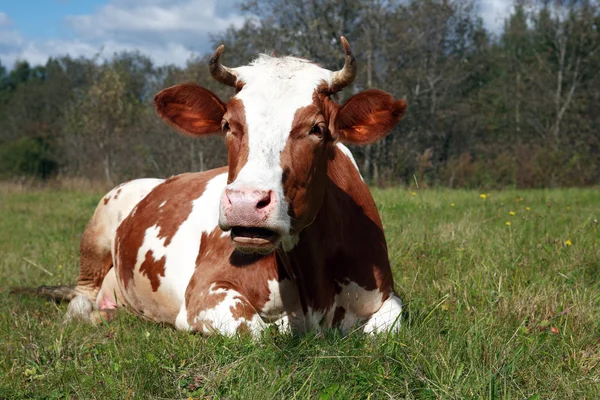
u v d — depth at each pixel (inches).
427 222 157.8
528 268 107.4
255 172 69.7
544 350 75.9
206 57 546.9
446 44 717.3
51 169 887.1
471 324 81.2
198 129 83.5
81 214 259.1
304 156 73.6
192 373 71.7
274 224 68.2
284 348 73.6
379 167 555.5
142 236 109.1
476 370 68.1
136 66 989.2
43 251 165.2
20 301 115.6
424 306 91.0
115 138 650.2
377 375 67.2
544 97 746.2
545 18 737.6
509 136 797.9
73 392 71.8
